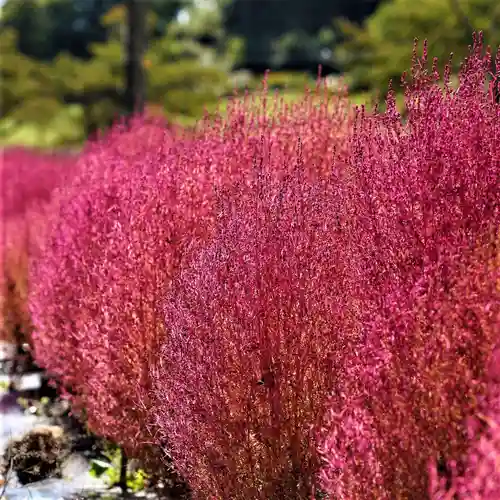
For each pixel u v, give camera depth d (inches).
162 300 215.8
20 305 368.8
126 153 290.0
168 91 979.9
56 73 1111.6
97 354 229.3
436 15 636.7
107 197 259.9
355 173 178.1
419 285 153.0
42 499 227.6
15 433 277.6
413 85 177.0
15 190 542.6
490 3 588.4
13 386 343.0
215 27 2265.0
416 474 144.9
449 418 145.6
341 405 159.6
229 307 176.1
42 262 311.6
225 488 175.0
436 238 158.2
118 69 1100.5
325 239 178.2
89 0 2864.2
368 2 2335.1
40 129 1155.3
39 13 2711.6
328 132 247.8
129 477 244.1
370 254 165.0
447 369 145.9
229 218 193.3
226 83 989.8
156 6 2137.1
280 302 174.7
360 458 144.8
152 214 225.8
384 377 149.1
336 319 171.6
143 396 212.8
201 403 176.2
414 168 165.5
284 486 172.9
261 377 173.3
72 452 266.1
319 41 2161.7
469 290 149.4
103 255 245.8
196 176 229.1
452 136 165.0
